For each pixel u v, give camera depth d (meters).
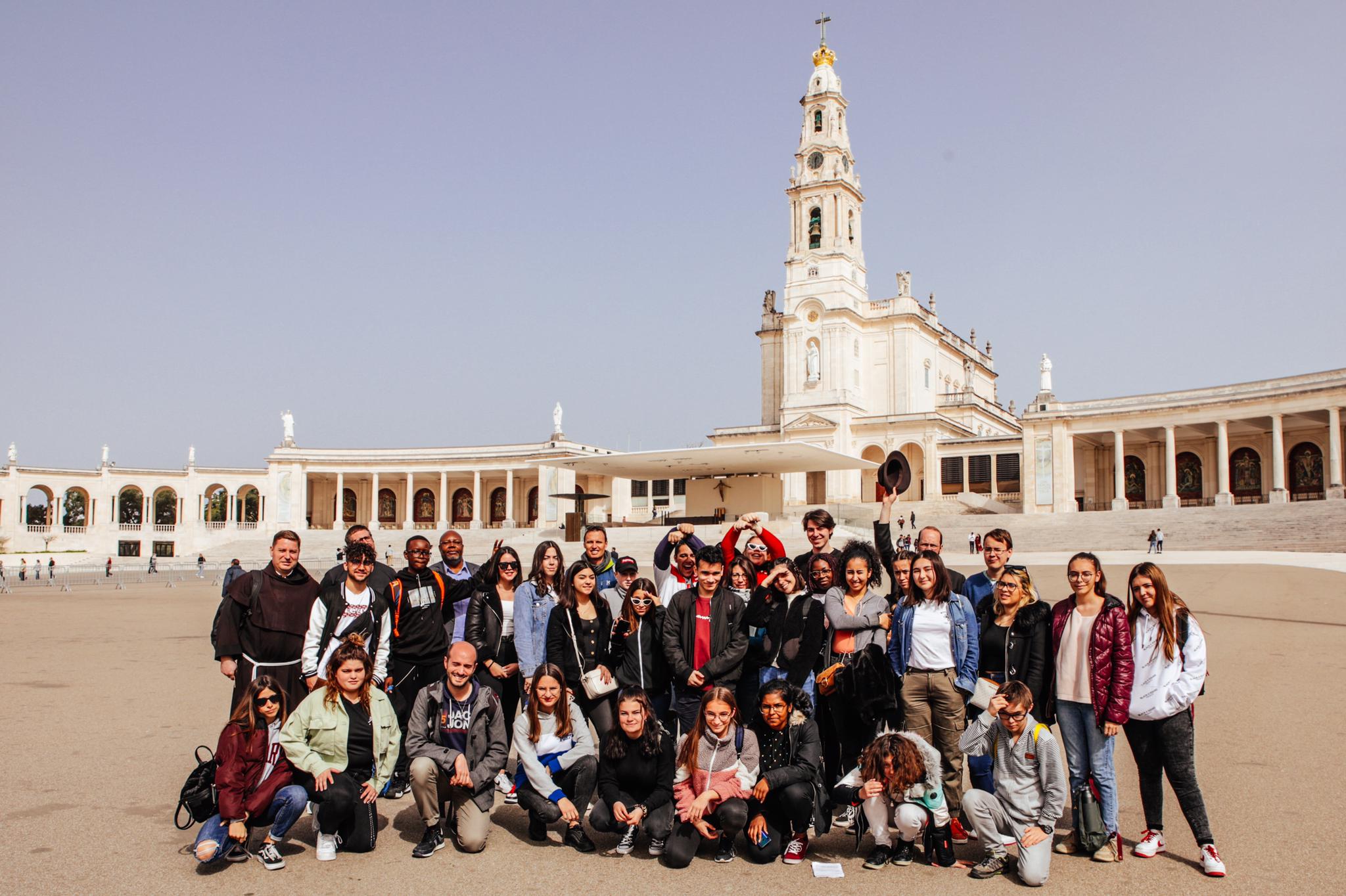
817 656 10.38
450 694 9.61
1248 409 66.06
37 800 10.66
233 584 10.84
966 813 8.91
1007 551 10.49
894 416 82.94
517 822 10.56
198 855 8.65
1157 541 49.72
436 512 104.19
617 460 64.56
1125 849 9.29
